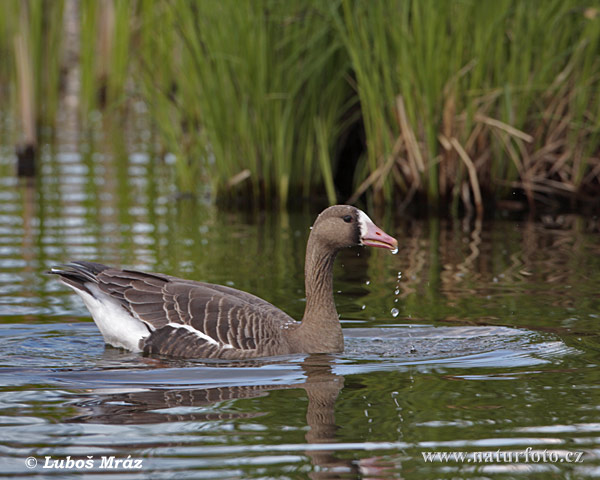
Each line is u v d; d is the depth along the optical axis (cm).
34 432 757
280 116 1841
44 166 2273
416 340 1050
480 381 896
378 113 1786
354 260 1478
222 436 749
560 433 754
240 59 1803
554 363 951
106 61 2967
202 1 1778
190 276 1328
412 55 1741
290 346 1021
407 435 751
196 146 1988
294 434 752
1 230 1625
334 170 1988
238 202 1919
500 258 1459
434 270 1390
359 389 876
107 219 1742
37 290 1257
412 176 1838
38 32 2723
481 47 1723
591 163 1877
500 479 670
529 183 1838
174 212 1825
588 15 1634
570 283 1295
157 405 827
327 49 1814
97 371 938
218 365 970
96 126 2850
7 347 1019
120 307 1046
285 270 1377
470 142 1798
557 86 1789
